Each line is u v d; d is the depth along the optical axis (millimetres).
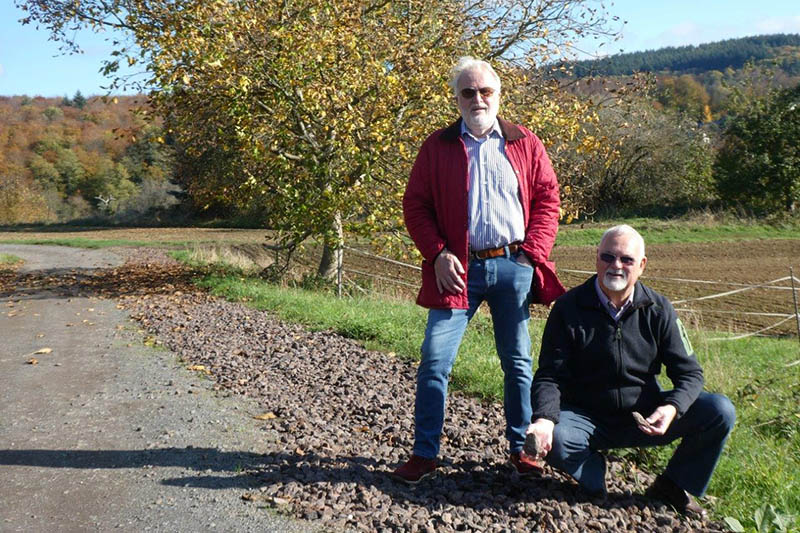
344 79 12898
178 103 14023
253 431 4844
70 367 7223
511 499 3666
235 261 19844
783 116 32719
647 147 35156
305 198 14094
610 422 3699
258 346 7844
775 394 6164
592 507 3582
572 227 31484
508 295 3871
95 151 81250
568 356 3648
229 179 16578
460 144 3854
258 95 14094
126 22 13508
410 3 13633
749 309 14336
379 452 4410
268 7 13141
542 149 3994
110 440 4758
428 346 3830
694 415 3545
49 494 3855
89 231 44531
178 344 8180
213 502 3666
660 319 3580
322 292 13953
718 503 3729
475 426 4934
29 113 90062
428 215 3932
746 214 31203
